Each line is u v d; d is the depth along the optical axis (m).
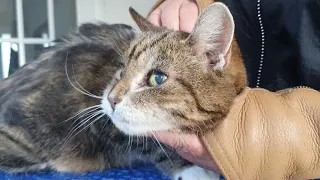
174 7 0.32
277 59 0.34
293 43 0.32
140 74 0.25
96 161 0.32
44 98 0.31
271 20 0.33
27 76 0.34
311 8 0.31
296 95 0.24
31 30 0.70
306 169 0.23
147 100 0.24
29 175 0.31
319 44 0.31
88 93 0.30
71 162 0.32
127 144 0.30
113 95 0.25
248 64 0.34
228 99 0.24
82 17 0.70
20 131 0.31
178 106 0.24
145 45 0.26
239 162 0.23
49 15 0.70
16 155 0.31
